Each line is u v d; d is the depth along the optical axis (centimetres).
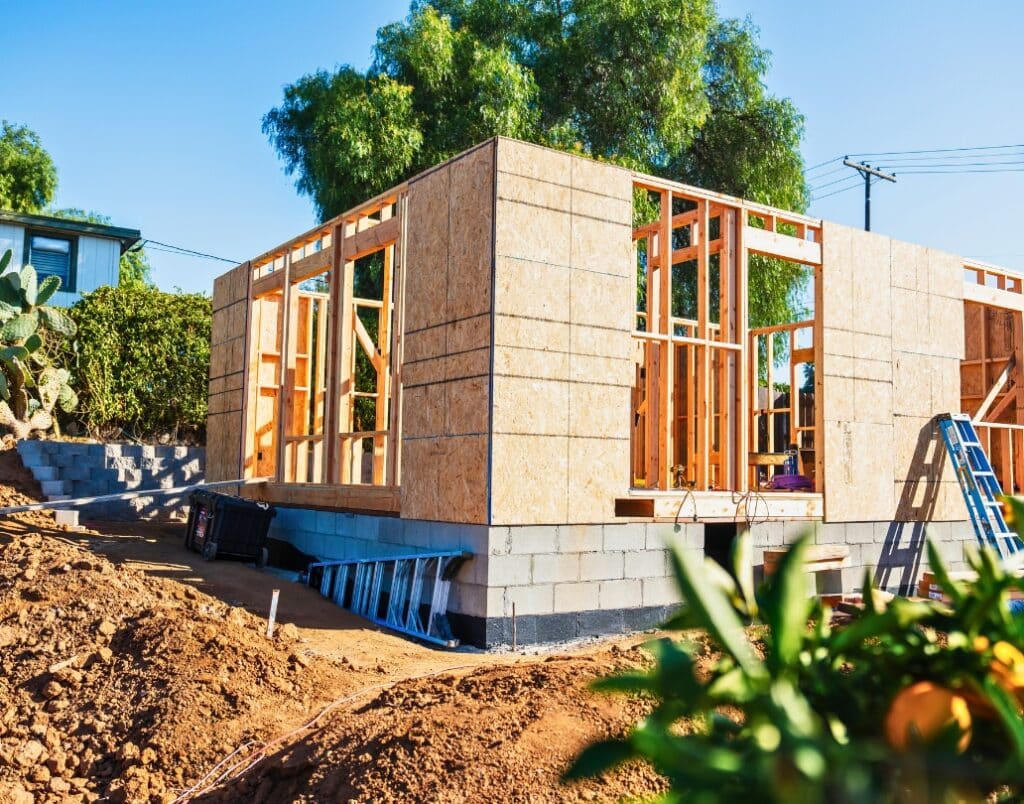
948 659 88
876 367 1143
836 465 1084
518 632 835
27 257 2214
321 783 409
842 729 82
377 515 1012
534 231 875
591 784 350
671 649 77
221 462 1446
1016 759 72
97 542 1153
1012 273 1349
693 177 2436
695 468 1195
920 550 1169
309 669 647
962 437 1188
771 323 2192
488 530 828
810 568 977
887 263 1173
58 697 597
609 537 895
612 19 2217
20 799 481
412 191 981
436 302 927
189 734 531
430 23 2186
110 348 1656
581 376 891
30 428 1462
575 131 2200
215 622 688
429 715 428
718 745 78
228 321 1466
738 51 2405
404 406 963
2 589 799
